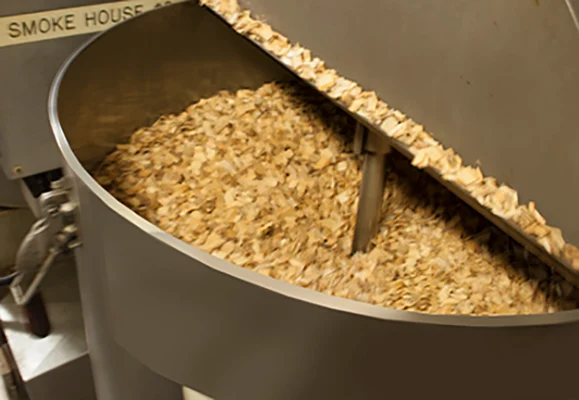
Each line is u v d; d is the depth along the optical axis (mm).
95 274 957
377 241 1179
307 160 1284
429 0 958
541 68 896
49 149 1158
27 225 1256
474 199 956
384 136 1017
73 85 1097
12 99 1113
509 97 921
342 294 1099
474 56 937
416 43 980
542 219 925
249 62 1346
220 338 876
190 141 1275
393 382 857
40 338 1174
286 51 1115
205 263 849
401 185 1247
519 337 840
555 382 875
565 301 1082
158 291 885
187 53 1266
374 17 1013
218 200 1206
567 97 885
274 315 848
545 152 908
